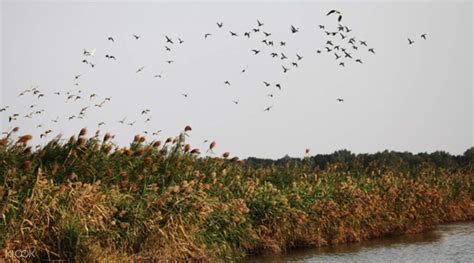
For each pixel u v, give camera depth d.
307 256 17.23
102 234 14.11
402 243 20.17
